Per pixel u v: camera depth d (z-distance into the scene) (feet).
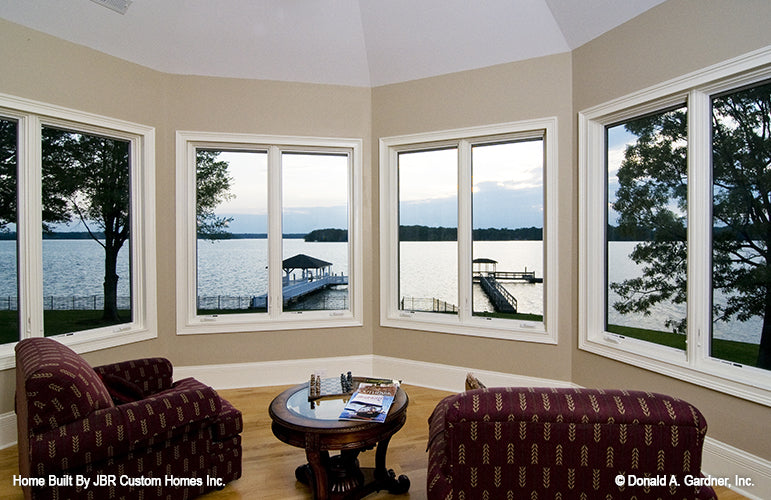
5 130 9.39
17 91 9.24
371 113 13.14
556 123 10.91
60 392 5.41
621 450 3.71
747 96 7.50
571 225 10.82
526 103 11.21
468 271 12.28
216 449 7.03
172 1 10.80
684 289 8.58
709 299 8.09
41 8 9.37
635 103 9.14
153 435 6.03
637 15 9.09
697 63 7.98
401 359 12.87
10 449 8.83
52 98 9.77
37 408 5.32
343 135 12.98
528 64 11.17
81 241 10.69
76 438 5.45
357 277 13.14
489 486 3.89
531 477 3.84
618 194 10.03
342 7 11.62
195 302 12.50
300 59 12.35
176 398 6.33
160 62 11.68
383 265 13.05
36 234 9.73
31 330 9.65
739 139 7.63
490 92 11.60
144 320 11.62
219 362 12.30
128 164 11.56
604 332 10.34
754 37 7.17
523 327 11.43
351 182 13.26
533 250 11.59
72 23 9.90
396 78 12.71
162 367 8.81
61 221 10.34
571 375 10.85
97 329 10.90
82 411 5.56
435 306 12.84
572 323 10.83
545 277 11.30
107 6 10.07
